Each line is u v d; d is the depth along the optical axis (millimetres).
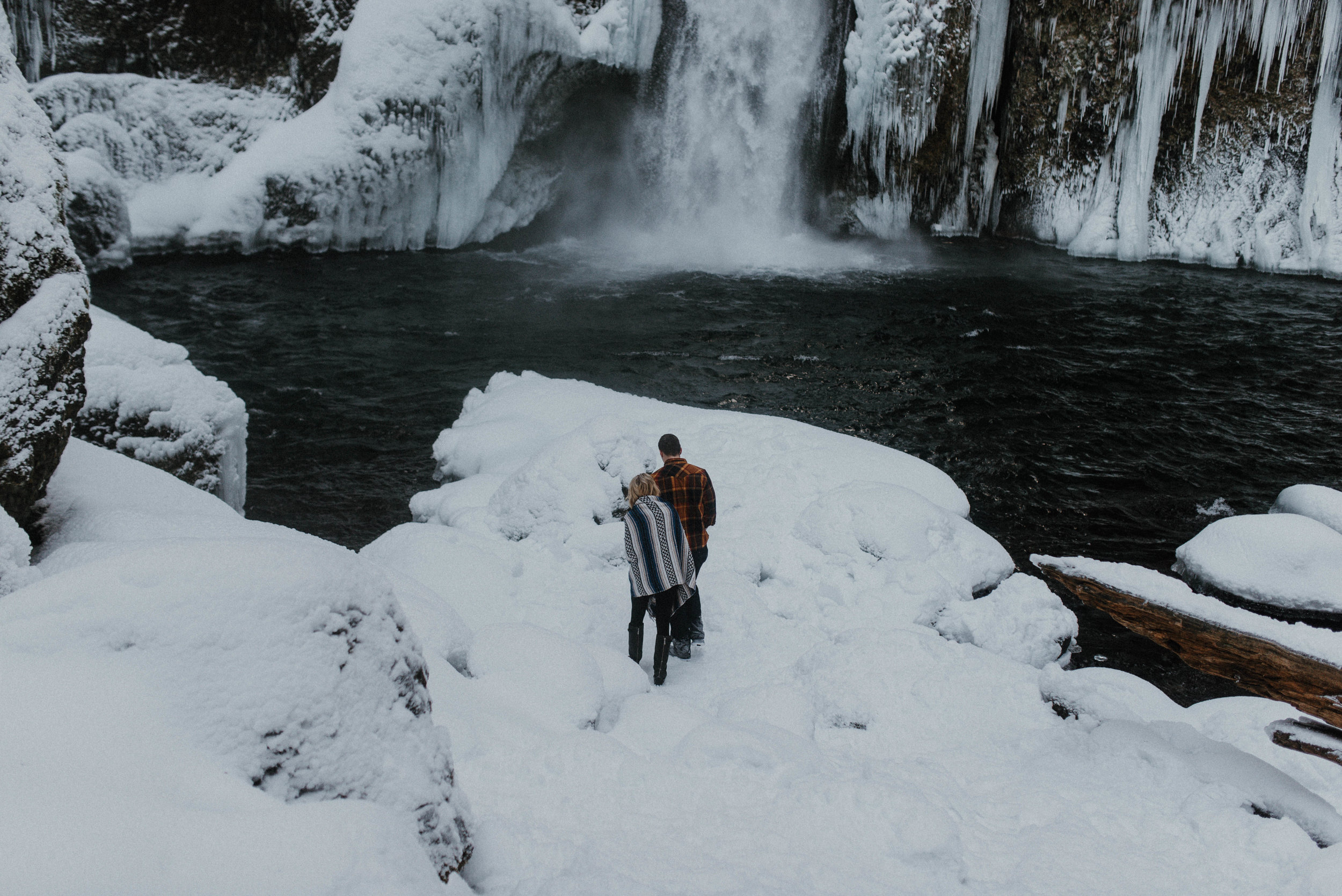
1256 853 3430
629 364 14758
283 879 1736
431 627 4395
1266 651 3729
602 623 5980
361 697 2338
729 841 3191
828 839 3283
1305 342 16297
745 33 24500
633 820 3254
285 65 21625
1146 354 15523
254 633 2168
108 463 5555
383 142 21297
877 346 15828
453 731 3480
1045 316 17875
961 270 22203
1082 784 4012
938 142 24391
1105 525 9773
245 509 9797
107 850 1645
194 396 7434
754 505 7523
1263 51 21469
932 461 11344
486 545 6695
